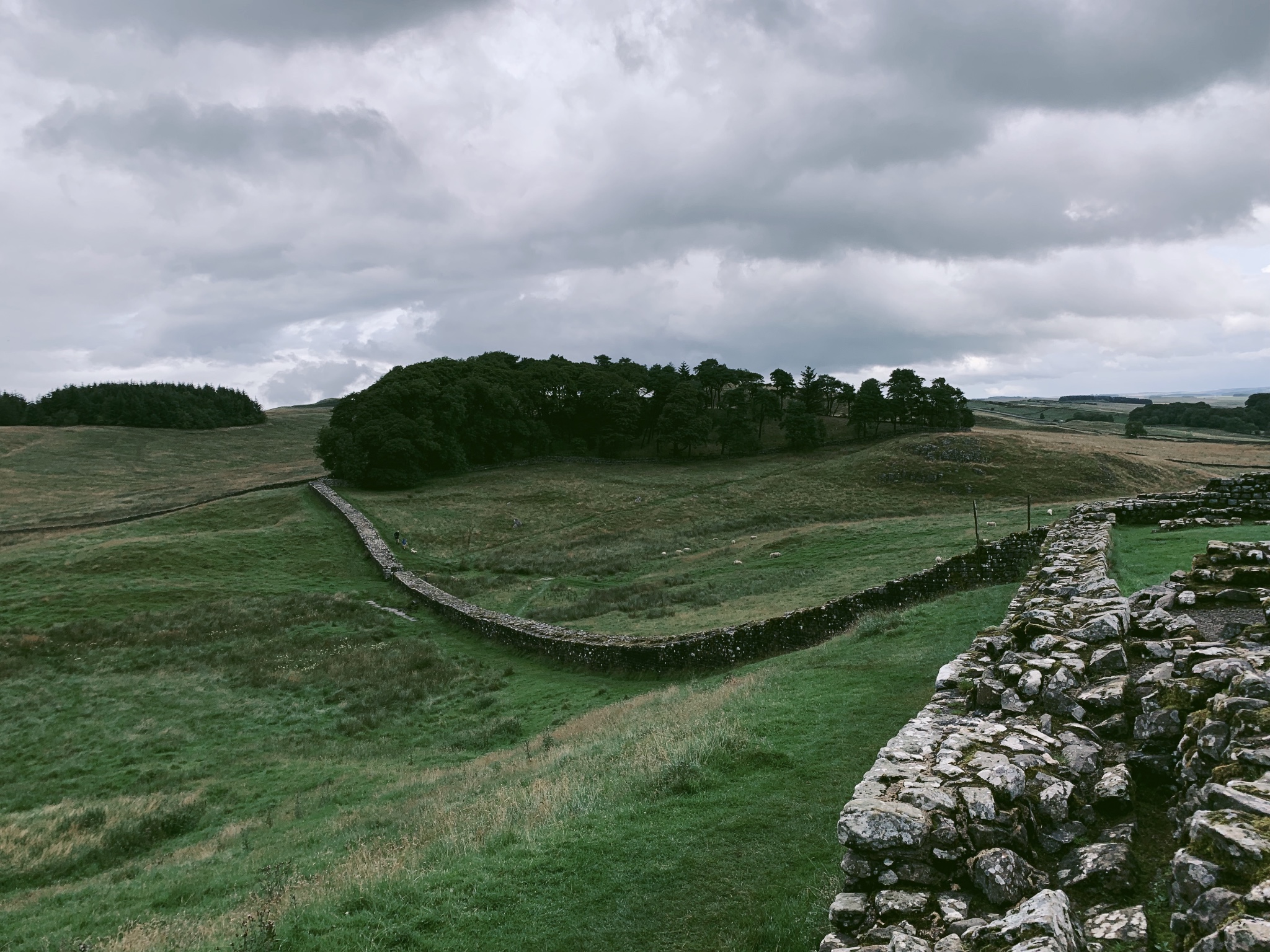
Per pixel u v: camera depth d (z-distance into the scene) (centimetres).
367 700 2925
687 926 689
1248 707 597
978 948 456
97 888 1448
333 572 5531
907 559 3809
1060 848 584
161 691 3206
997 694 840
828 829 827
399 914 775
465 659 3306
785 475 9350
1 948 1195
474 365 12194
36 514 9019
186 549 5691
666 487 9131
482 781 1631
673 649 2497
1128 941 451
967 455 9094
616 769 1224
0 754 2617
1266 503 2392
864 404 11706
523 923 731
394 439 8862
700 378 14662
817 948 610
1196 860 452
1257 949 362
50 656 3712
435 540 6744
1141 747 678
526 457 11131
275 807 1927
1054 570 1536
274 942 754
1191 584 1154
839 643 2014
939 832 569
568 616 4059
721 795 969
